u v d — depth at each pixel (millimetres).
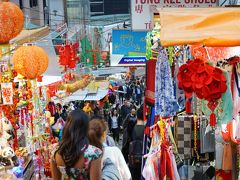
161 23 4254
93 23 38312
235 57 5113
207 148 7031
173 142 6625
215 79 4414
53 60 12148
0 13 6242
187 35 4055
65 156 4266
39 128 9023
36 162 8633
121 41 12688
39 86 10297
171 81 6137
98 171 4309
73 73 18156
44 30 10453
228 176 6750
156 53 6555
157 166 6348
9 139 7680
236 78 5121
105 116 20109
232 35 3982
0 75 7664
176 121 7016
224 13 4266
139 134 8898
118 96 32375
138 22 9000
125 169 5945
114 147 6031
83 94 22078
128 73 35125
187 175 6973
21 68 7836
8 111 8297
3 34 6348
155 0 8930
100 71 29875
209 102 4711
